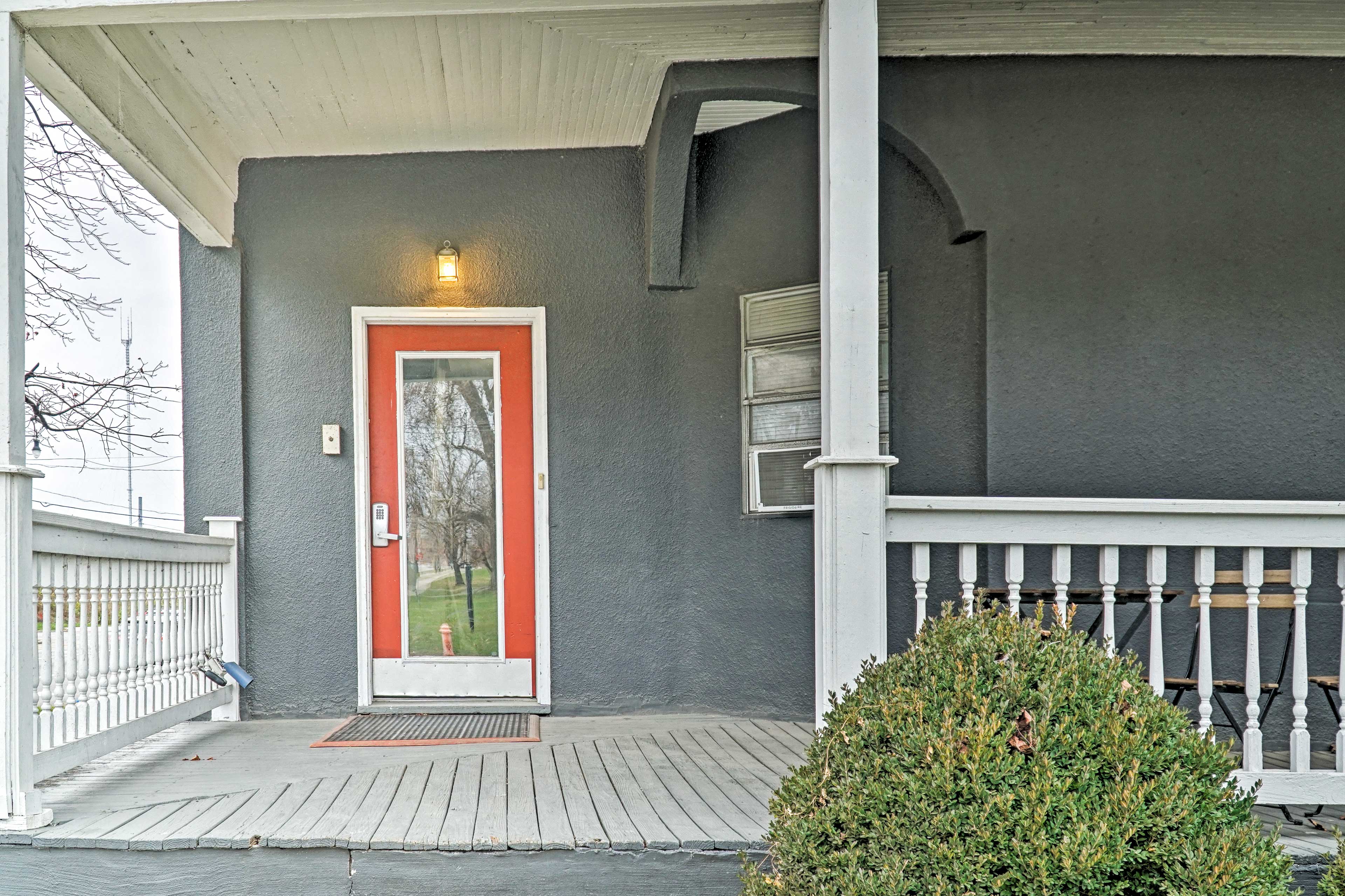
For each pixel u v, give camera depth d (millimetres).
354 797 2971
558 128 4172
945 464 3727
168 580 3588
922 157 3609
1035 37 3490
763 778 3221
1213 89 3604
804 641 4141
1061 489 3574
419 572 4441
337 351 4375
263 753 3564
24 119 2676
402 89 3740
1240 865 1721
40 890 2531
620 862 2545
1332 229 3621
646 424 4426
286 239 4359
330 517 4359
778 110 4137
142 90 3404
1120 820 1742
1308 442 3586
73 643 2895
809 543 4125
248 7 2643
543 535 4402
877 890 1784
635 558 4410
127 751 3586
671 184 4055
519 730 3975
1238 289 3598
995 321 3592
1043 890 1692
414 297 4398
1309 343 3602
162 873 2545
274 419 4340
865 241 2668
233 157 4270
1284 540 2695
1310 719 3594
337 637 4348
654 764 3422
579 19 3217
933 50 3545
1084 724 1874
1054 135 3596
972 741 1844
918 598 2678
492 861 2545
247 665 4285
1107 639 2676
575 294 4430
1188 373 3592
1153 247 3596
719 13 3176
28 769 2602
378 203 4391
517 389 4477
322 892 2551
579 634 4402
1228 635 3598
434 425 4461
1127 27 3457
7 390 2580
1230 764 1896
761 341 4270
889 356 3857
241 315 4301
